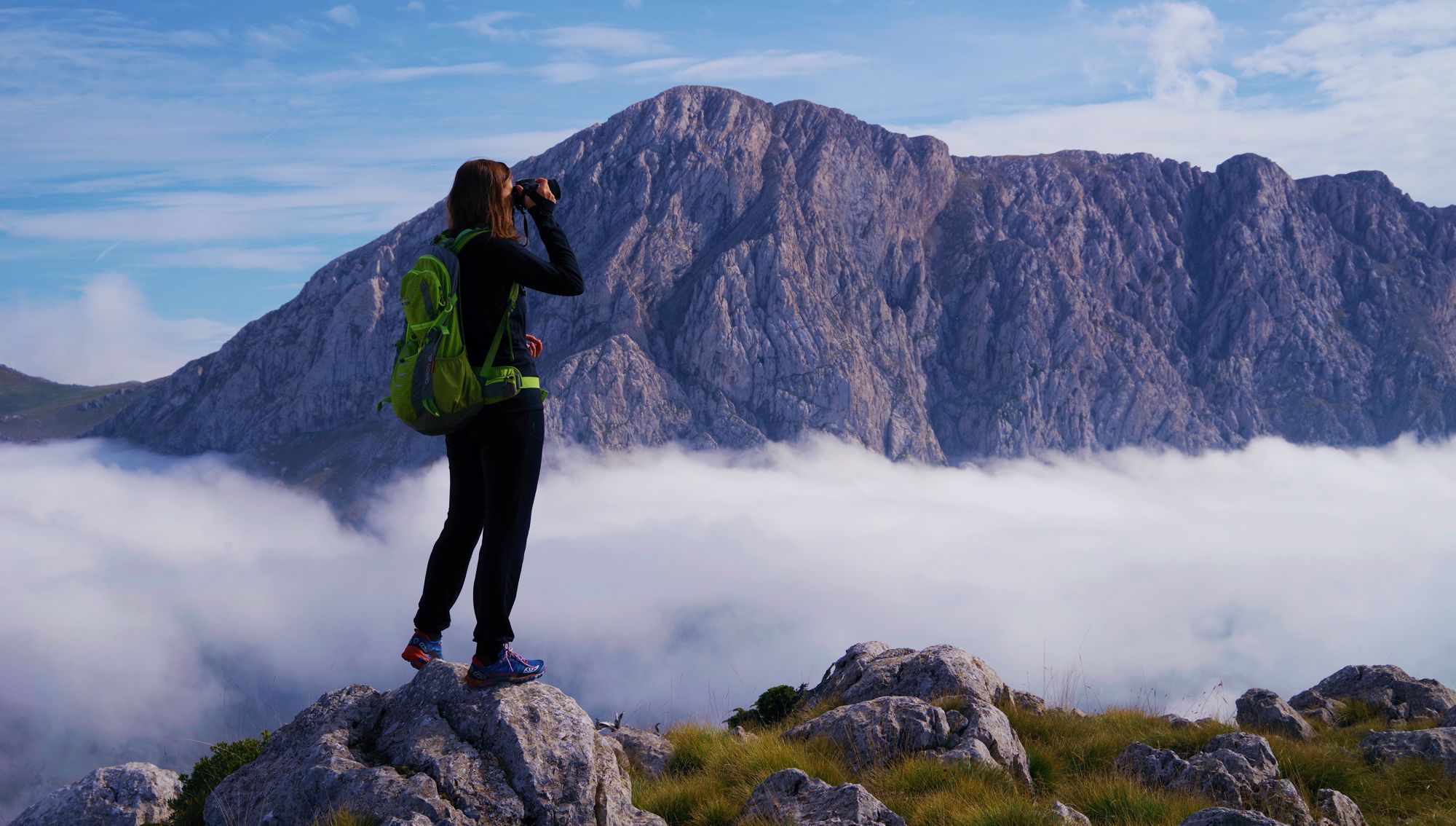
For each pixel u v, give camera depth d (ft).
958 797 32.55
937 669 48.96
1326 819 36.45
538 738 22.16
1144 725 48.52
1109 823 33.76
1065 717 49.08
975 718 40.19
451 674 23.40
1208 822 27.58
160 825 28.78
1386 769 43.70
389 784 20.86
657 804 33.81
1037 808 30.86
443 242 19.52
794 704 56.13
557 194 20.71
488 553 20.85
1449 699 61.82
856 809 28.53
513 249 19.08
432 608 23.25
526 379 19.98
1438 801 40.27
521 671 22.93
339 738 23.22
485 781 21.29
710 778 36.37
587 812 21.63
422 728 22.38
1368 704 62.03
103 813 31.86
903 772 35.60
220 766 30.78
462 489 22.09
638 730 48.21
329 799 21.31
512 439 20.07
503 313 19.54
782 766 35.99
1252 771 38.45
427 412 18.98
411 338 19.29
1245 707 56.54
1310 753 44.06
